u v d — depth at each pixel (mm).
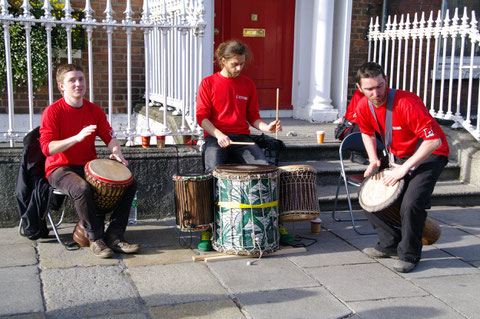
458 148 6352
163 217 5211
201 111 4582
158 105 6953
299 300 3430
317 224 4809
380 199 3949
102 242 4145
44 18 4785
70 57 4938
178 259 4145
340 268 4016
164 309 3262
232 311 3256
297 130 7141
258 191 4090
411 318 3215
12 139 4914
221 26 7730
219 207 4172
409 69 8312
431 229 4266
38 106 7195
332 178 5949
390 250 4199
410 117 3805
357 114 4227
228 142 4375
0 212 4805
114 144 4469
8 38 4781
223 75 4691
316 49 7836
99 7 7207
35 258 4070
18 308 3211
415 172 3953
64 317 3123
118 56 7453
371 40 8062
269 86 8156
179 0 6121
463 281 3801
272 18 7977
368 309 3320
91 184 4055
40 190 4227
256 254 4156
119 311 3217
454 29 6406
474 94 8727
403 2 8055
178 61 6055
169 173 5141
